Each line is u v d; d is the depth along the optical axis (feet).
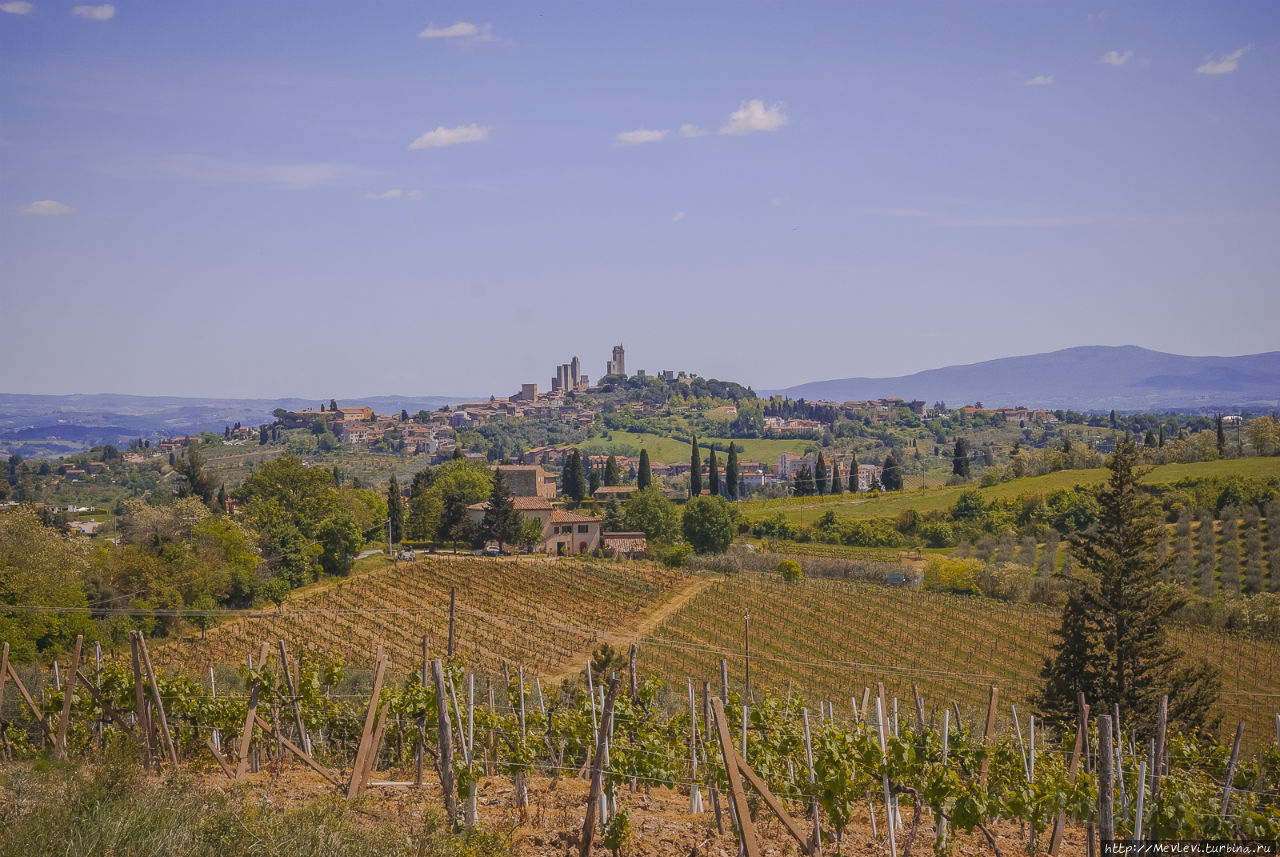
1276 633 195.31
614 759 41.96
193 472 331.36
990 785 40.52
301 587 231.30
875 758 37.52
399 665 155.02
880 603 225.97
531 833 39.50
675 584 238.48
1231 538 266.77
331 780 44.96
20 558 153.58
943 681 169.78
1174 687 106.83
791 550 337.11
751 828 32.42
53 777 38.60
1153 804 37.24
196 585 188.14
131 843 30.53
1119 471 113.80
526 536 301.63
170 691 56.13
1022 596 246.06
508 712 67.36
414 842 34.04
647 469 464.65
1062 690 110.93
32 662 127.24
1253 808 41.68
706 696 33.32
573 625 196.85
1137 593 112.06
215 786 43.16
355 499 307.99
